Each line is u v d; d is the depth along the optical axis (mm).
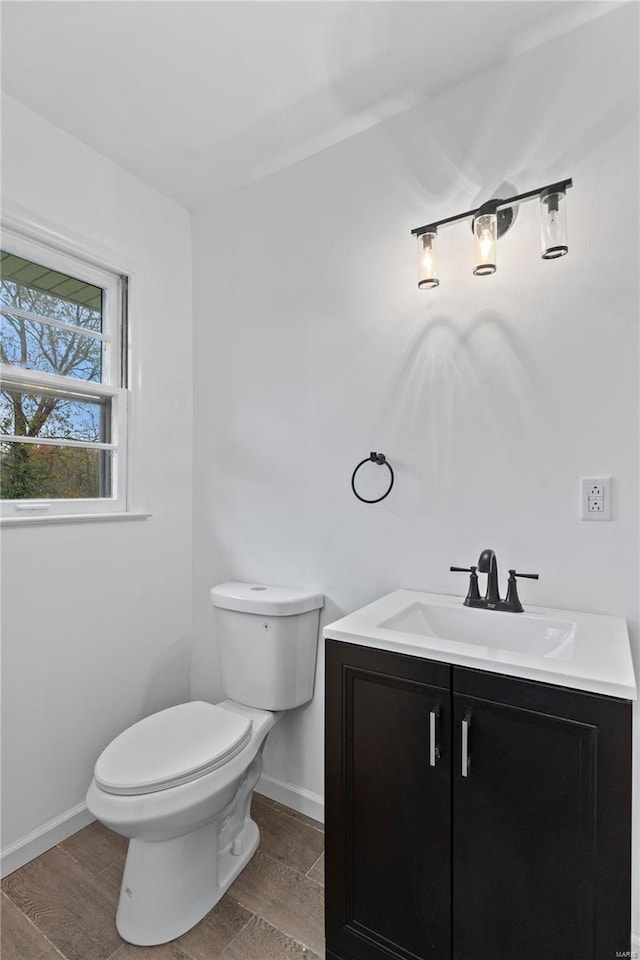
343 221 1698
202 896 1298
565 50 1310
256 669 1628
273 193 1876
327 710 1151
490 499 1413
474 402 1439
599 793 839
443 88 1486
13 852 1460
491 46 1343
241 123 1625
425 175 1532
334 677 1141
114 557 1803
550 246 1178
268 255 1886
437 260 1496
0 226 1503
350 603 1665
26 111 1541
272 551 1859
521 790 912
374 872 1088
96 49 1346
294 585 1796
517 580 1364
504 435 1394
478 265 1276
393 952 1059
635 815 1188
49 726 1580
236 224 1983
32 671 1537
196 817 1221
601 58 1264
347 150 1692
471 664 958
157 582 1964
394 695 1056
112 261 1808
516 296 1380
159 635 1966
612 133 1253
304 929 1262
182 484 2082
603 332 1261
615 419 1246
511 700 917
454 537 1471
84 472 1772
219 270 2037
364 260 1652
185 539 2088
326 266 1735
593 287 1274
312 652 1692
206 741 1340
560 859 877
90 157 1735
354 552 1659
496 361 1408
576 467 1294
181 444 2080
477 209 1304
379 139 1624
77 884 1406
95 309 1825
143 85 1467
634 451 1224
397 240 1585
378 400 1614
